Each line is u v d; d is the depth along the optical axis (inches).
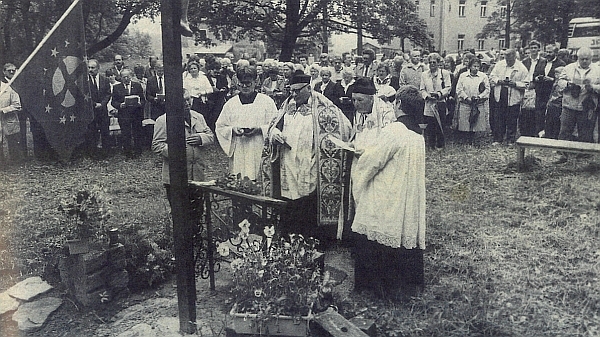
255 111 182.7
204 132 188.2
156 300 169.9
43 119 172.7
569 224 158.6
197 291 170.7
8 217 197.8
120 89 195.3
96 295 165.0
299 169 172.7
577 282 152.9
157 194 193.2
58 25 168.9
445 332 146.5
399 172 149.2
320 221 171.8
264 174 180.1
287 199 175.5
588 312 146.8
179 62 140.4
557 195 160.7
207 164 190.2
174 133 143.1
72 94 173.5
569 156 159.6
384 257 154.9
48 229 193.0
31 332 155.9
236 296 149.5
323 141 170.4
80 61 173.2
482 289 155.1
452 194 168.4
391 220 151.0
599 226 154.3
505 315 148.4
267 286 146.3
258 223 175.0
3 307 165.6
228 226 179.0
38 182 200.5
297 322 142.7
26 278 180.1
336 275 165.5
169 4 136.9
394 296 156.7
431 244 166.7
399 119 151.8
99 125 195.5
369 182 153.7
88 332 154.9
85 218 167.6
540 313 147.9
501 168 165.2
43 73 170.6
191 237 150.3
